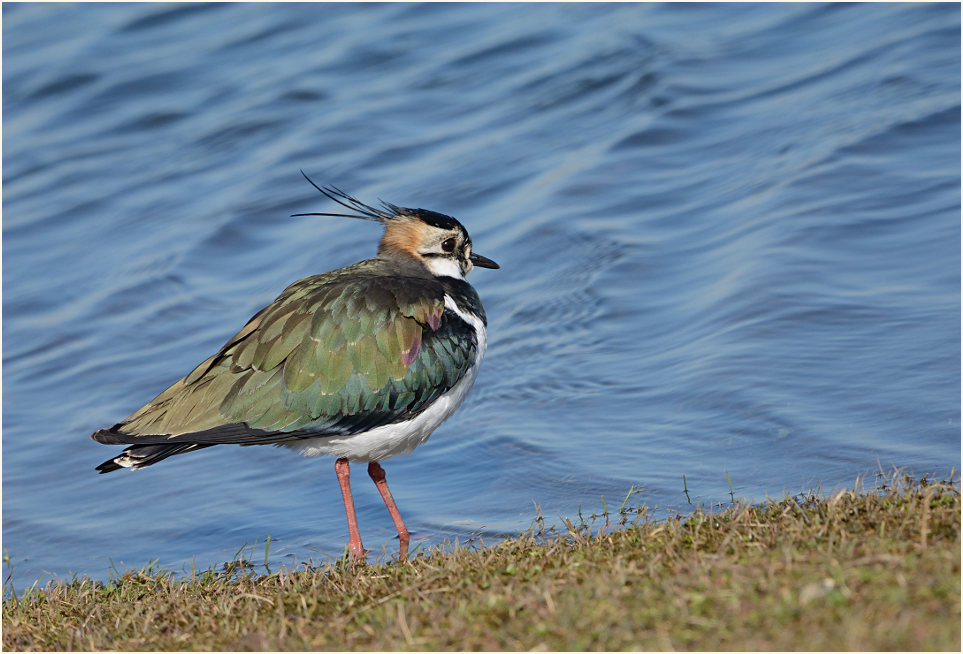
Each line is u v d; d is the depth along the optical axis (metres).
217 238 20.55
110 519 13.76
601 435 13.66
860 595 7.45
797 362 14.13
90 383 17.11
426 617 8.33
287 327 11.14
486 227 19.31
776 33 23.31
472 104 23.33
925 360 13.68
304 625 8.71
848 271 15.87
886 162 18.12
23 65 27.64
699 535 9.20
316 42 26.69
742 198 18.38
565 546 9.74
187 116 24.86
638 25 24.67
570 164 20.52
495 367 15.91
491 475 13.38
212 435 10.80
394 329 11.22
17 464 15.28
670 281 16.86
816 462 12.12
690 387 14.16
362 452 11.42
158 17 29.00
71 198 22.83
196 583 10.54
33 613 10.07
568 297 17.03
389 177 21.30
